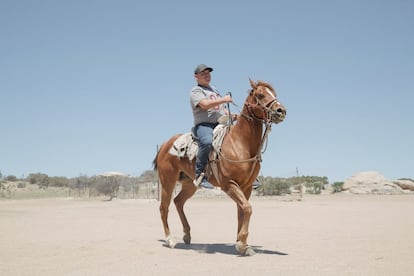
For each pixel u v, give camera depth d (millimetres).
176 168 10109
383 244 9312
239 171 8406
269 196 40625
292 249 8891
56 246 9602
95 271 6934
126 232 12406
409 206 23062
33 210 22719
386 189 40844
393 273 6461
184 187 10500
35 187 59625
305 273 6496
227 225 14516
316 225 13602
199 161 9141
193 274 6555
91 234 11875
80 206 27031
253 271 6691
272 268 6902
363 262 7324
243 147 8461
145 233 12203
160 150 10727
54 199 39469
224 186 8602
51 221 15875
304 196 39000
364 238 10305
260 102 8281
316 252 8445
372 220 14930
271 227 13195
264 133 8570
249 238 10680
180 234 12070
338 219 15570
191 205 27547
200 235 11906
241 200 8273
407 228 12320
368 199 32094
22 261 7848
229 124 9039
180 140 9953
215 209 23203
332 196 38562
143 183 44938
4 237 11188
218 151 8680
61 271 6965
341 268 6836
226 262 7551
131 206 27109
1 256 8367
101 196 42125
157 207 25656
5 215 18844
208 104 9055
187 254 8547
